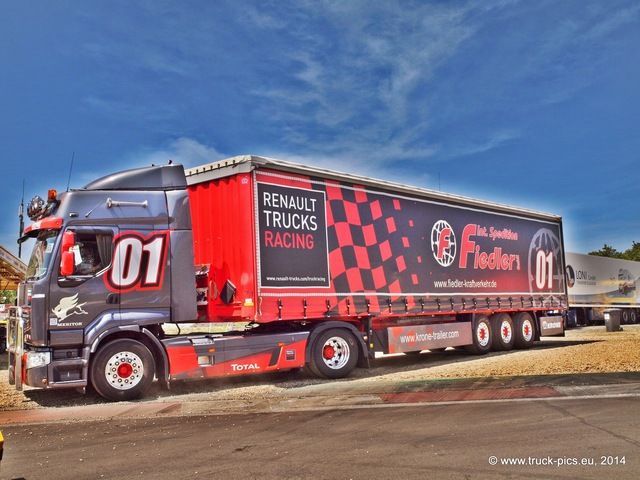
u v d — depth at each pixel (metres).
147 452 6.05
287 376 12.09
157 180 10.04
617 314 25.20
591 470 5.06
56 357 8.98
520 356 14.86
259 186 10.62
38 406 9.12
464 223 15.39
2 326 19.25
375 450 5.86
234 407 8.62
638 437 6.12
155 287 9.66
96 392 10.05
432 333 14.11
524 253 17.58
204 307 10.98
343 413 7.91
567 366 12.06
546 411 7.56
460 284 14.94
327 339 11.51
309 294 11.16
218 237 10.91
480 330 15.72
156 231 9.80
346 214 12.15
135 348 9.41
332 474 5.10
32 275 9.55
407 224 13.62
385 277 12.80
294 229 11.08
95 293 9.23
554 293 18.69
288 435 6.65
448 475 5.00
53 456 6.00
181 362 9.77
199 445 6.29
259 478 5.04
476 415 7.45
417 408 8.09
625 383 9.66
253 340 10.55
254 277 10.27
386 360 15.29
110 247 9.44
